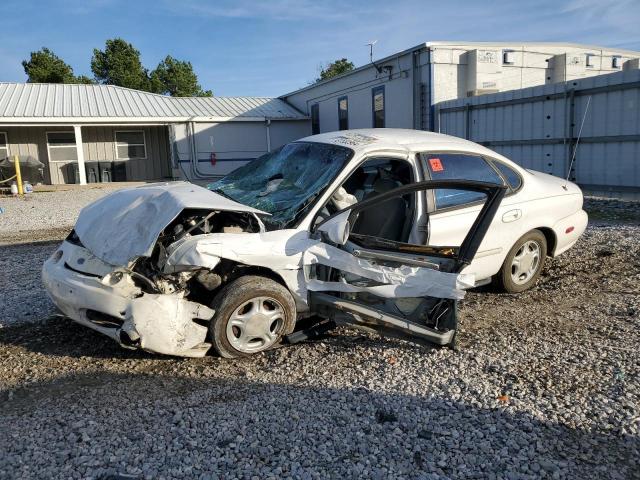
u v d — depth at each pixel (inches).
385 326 164.4
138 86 1987.0
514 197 217.9
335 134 215.8
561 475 112.1
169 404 138.6
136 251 152.6
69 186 895.7
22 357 167.2
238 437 123.6
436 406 138.0
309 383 150.4
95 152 1003.3
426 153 197.2
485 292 233.3
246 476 110.2
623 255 287.1
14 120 873.5
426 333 160.4
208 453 117.7
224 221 175.2
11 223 481.4
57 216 524.4
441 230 189.9
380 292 163.6
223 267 167.2
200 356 161.6
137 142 1026.1
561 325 193.6
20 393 144.9
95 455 117.0
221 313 160.1
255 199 190.5
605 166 488.7
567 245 245.0
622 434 125.8
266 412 134.6
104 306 153.7
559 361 163.2
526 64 717.9
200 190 185.9
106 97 1048.2
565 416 133.1
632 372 154.6
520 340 180.4
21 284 249.3
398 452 119.1
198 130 996.6
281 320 169.9
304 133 1071.6
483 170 211.2
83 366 161.2
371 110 824.3
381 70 772.0
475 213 199.2
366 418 132.4
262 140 1043.9
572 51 749.3
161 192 179.8
